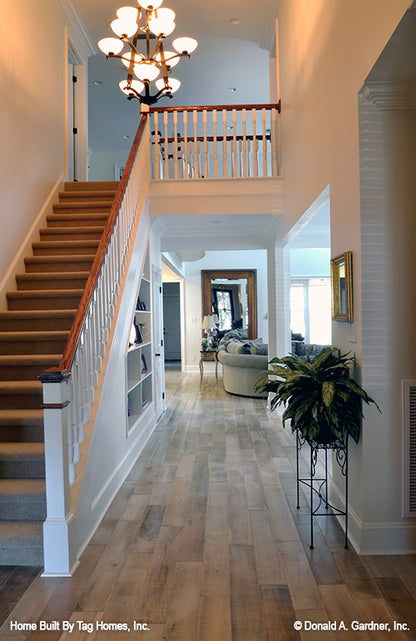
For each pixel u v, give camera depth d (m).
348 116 2.85
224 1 5.92
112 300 3.83
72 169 6.68
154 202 5.79
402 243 2.68
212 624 2.10
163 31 4.35
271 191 5.72
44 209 5.17
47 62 5.34
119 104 8.45
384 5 2.19
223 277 11.99
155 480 4.02
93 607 2.23
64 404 2.58
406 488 2.71
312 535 2.84
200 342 11.98
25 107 4.70
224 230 6.91
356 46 2.65
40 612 2.20
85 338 3.09
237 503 3.49
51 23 5.47
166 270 10.33
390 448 2.71
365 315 2.69
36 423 3.15
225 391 8.85
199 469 4.31
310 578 2.46
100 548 2.82
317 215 5.02
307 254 12.30
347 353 2.91
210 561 2.65
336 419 2.58
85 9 6.14
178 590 2.37
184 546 2.83
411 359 2.70
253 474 4.15
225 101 8.66
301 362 2.95
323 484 3.86
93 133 9.67
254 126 5.78
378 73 2.44
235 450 4.92
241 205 5.74
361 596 2.30
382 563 2.61
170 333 15.50
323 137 3.51
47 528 2.53
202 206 5.77
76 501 2.72
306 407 2.74
